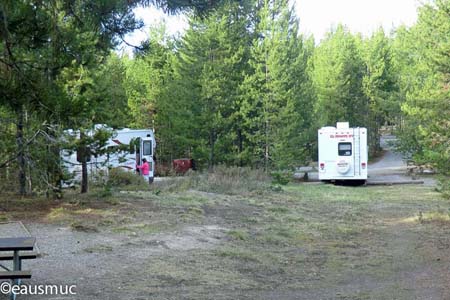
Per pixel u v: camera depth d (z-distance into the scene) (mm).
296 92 35375
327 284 8336
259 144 34938
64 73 13125
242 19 36094
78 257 8906
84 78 14336
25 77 9219
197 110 35000
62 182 16250
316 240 12500
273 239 12188
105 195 16234
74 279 7504
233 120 35062
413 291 7750
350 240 12617
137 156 29391
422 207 18812
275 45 33969
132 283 7543
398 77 51500
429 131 17219
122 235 10961
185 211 14758
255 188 23438
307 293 7645
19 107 9586
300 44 37406
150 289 7270
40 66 9672
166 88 38875
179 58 36688
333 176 30125
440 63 26141
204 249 10484
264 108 33688
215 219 14242
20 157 15164
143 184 22906
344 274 9141
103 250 9547
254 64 34688
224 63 34438
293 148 32969
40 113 9766
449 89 26484
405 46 46062
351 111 54875
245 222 14219
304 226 14266
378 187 28688
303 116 36156
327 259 10453
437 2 32469
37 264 8258
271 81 33906
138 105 42000
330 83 51375
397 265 9891
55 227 11219
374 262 10188
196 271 8656
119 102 21641
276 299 7191
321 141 30422
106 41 11422
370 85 55375
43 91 9430
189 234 11750
